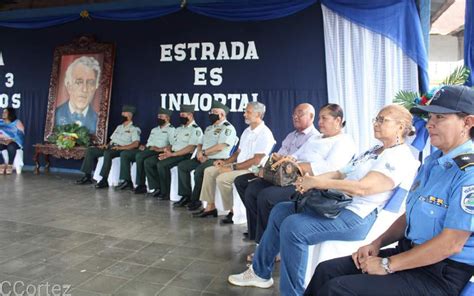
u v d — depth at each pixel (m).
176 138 5.14
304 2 5.14
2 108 7.10
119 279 2.58
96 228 3.69
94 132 6.27
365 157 2.24
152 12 5.96
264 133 3.72
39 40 6.80
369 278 1.51
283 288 2.16
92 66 6.36
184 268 2.80
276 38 5.44
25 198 4.80
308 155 2.88
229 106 5.73
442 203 1.44
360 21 4.64
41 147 6.35
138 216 4.15
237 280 2.54
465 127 1.44
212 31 5.77
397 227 1.78
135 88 6.27
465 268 1.41
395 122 2.05
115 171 5.59
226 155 4.44
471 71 3.51
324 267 1.77
